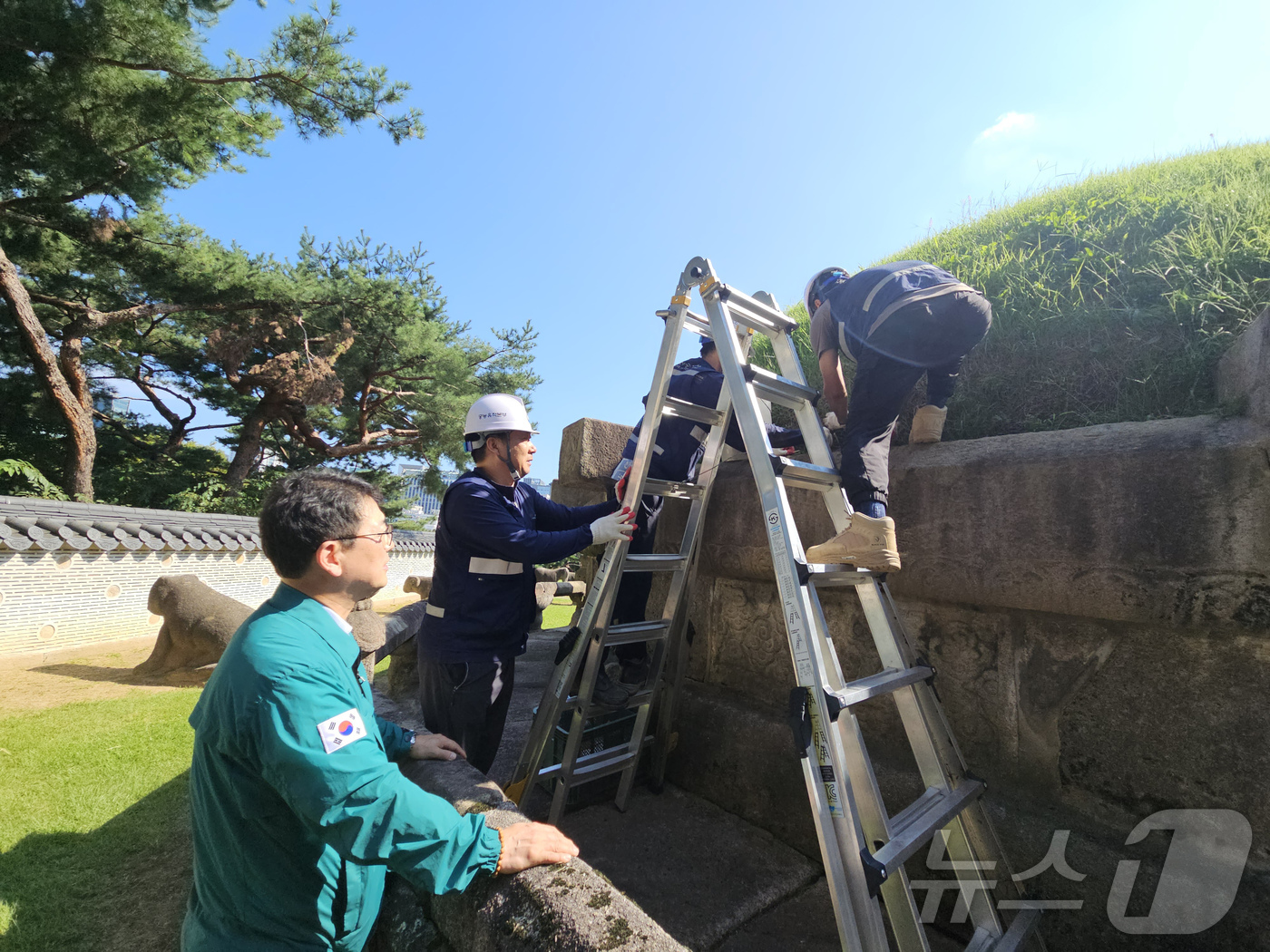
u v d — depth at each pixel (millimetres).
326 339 19219
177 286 16375
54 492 13320
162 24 10656
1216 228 2455
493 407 2266
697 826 2420
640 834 2357
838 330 2160
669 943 1066
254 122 12945
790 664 2541
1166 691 1621
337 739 1196
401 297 19266
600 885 1243
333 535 1432
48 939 2334
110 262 15930
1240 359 1746
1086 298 2586
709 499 2721
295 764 1158
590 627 2225
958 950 1814
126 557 10555
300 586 1456
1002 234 3555
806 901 1997
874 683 1543
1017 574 1804
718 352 1955
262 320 18109
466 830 1256
